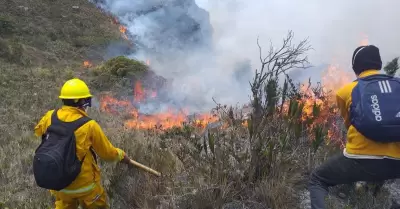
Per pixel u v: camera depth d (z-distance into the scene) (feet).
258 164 12.37
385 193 11.67
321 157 13.17
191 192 11.82
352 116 9.34
